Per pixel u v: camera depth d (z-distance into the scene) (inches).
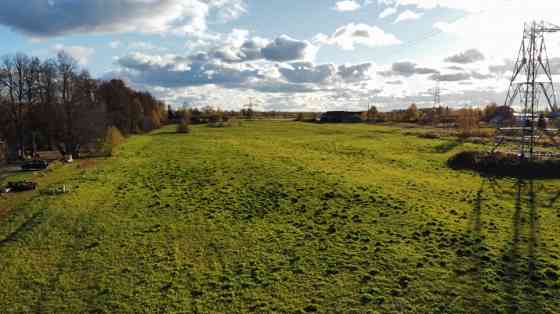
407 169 1924.2
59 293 730.2
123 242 971.3
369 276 772.0
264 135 4060.0
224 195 1421.0
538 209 1207.6
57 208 1242.0
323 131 4468.5
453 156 2107.5
